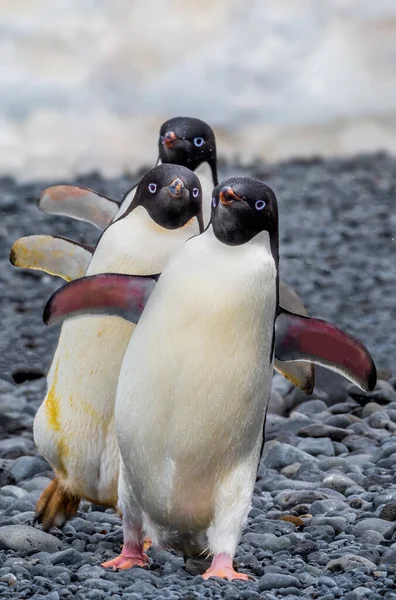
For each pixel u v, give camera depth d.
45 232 32.75
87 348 10.84
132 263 10.67
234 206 9.59
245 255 9.71
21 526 11.12
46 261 12.74
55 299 9.99
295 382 11.92
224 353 9.56
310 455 14.44
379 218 35.44
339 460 14.18
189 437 9.70
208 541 10.09
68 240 12.66
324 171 42.16
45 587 9.42
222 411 9.66
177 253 9.91
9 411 17.28
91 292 10.01
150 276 10.01
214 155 14.16
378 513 11.99
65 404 11.03
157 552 11.02
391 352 22.72
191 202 10.77
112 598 8.94
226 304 9.53
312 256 31.48
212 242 9.80
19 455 15.36
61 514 11.61
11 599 9.07
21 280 28.34
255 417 9.87
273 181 40.22
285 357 10.36
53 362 11.30
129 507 10.34
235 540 10.00
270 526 11.74
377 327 25.22
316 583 9.70
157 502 10.03
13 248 12.68
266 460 14.52
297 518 11.94
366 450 14.84
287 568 10.32
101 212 14.92
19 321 24.67
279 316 10.22
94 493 11.31
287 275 29.78
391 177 41.28
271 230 9.89
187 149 13.84
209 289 9.55
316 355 10.33
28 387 19.25
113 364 10.77
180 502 9.97
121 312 10.10
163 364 9.61
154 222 10.82
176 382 9.59
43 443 11.27
